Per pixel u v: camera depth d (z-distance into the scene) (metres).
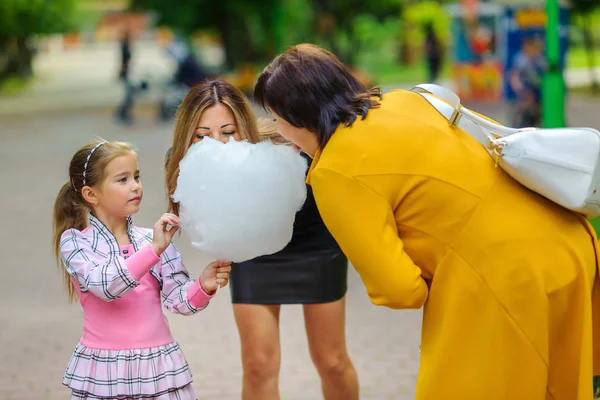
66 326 6.59
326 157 3.01
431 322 3.08
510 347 2.96
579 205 2.87
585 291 3.02
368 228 2.96
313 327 4.15
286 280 4.01
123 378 3.35
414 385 5.29
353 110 3.04
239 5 29.30
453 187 2.95
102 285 3.26
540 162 2.87
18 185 13.28
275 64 3.14
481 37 23.00
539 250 2.95
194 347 6.07
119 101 28.81
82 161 3.46
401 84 30.08
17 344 6.18
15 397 5.19
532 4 21.97
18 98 32.16
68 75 46.03
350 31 31.48
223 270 3.38
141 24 46.91
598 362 3.27
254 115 3.76
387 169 2.95
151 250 3.29
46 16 39.78
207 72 22.56
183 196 3.04
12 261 8.66
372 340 6.20
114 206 3.45
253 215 2.98
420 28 36.88
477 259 2.96
